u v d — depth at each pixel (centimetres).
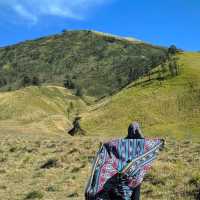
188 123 15150
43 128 13350
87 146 3772
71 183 2152
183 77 18712
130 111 16638
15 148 3888
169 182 1925
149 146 772
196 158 2742
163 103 16838
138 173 754
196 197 1658
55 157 3130
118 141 780
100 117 16462
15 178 2416
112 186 754
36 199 1827
